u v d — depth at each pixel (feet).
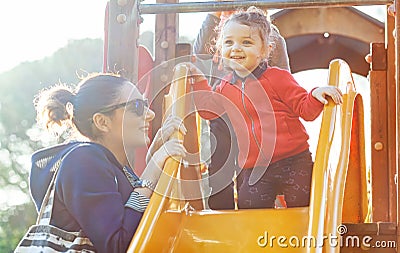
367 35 19.19
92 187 10.18
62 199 10.27
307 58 20.44
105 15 14.08
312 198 9.87
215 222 10.42
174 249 10.19
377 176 13.78
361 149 12.80
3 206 57.21
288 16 19.27
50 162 10.87
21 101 62.34
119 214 10.09
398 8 11.64
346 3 13.42
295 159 12.08
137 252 9.48
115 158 10.78
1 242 55.01
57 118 11.52
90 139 11.18
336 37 19.75
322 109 11.44
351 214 12.82
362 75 20.58
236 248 10.12
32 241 10.27
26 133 60.80
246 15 12.28
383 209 13.69
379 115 13.91
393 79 13.88
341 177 10.25
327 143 10.37
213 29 14.94
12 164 59.26
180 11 13.34
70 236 10.19
